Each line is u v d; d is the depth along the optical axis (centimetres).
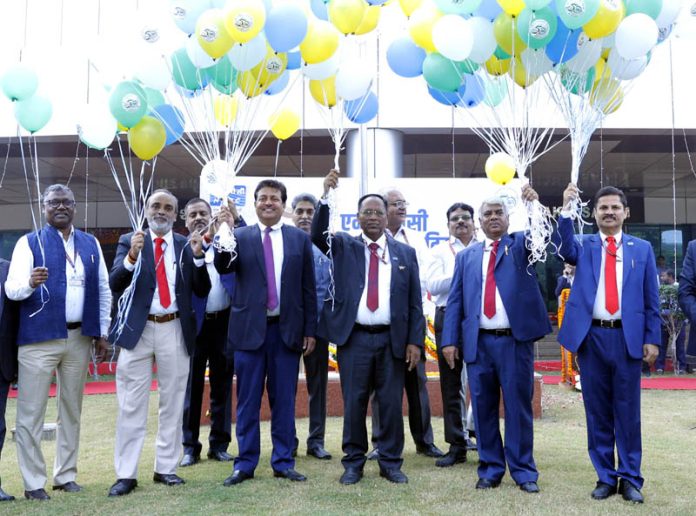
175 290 414
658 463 458
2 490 391
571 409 704
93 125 413
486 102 455
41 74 412
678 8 412
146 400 405
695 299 445
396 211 502
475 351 401
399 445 413
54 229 400
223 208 404
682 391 841
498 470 395
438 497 369
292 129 501
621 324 375
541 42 382
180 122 448
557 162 1231
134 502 366
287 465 413
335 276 418
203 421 637
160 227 412
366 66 430
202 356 479
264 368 412
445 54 397
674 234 1552
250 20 376
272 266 415
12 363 389
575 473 426
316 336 426
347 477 400
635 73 414
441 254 488
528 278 399
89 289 404
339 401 660
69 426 404
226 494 377
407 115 934
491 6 408
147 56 407
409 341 416
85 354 407
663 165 1261
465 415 522
